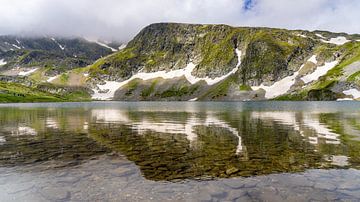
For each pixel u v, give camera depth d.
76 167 21.97
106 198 15.65
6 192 16.69
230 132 42.56
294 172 20.17
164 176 19.52
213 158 24.80
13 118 74.62
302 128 46.72
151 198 15.65
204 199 15.46
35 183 18.20
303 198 15.45
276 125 52.16
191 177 19.28
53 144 32.38
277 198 15.49
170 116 81.00
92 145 31.61
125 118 73.69
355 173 19.78
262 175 19.56
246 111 106.44
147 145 31.55
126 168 21.61
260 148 29.25
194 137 37.62
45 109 138.25
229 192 16.44
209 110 118.62
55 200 15.45
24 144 32.34
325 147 29.45
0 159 24.75
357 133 39.78
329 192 16.28
